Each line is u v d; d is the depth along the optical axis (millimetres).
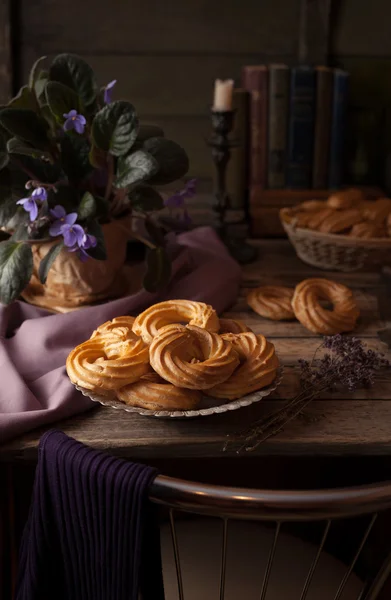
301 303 1230
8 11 1608
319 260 1422
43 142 1155
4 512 1065
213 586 1044
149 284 1194
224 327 1112
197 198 1679
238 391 991
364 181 1736
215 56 1689
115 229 1210
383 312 1274
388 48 1700
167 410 977
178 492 836
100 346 1042
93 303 1237
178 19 1661
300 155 1571
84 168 1173
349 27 1686
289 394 1080
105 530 885
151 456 1003
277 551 1100
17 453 989
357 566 1238
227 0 1653
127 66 1688
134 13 1653
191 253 1345
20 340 1141
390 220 1375
